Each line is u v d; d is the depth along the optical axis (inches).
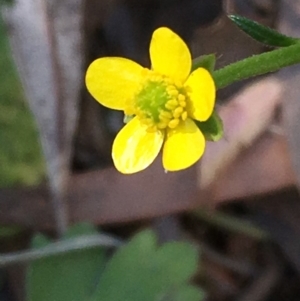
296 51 3.8
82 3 5.8
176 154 3.9
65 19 5.8
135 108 4.0
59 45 5.8
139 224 5.8
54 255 5.3
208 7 5.8
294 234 5.6
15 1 5.8
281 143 5.3
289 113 5.2
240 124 5.4
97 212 5.6
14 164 5.7
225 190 5.3
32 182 5.7
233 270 5.9
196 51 5.8
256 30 4.0
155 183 5.5
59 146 5.7
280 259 5.8
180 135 3.9
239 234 5.9
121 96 4.0
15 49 5.8
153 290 5.2
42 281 5.3
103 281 5.3
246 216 5.8
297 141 5.2
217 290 5.8
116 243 5.5
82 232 5.4
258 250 5.9
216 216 5.8
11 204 5.7
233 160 5.3
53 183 5.6
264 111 5.3
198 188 5.4
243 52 5.6
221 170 5.3
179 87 3.9
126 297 5.2
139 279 5.2
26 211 5.7
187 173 5.4
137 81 4.0
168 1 6.0
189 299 5.1
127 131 4.1
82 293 5.3
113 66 4.0
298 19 5.3
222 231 5.9
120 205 5.5
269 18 5.5
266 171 5.3
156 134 4.0
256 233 5.8
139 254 5.3
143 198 5.5
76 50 5.8
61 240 5.4
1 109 5.8
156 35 3.8
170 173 5.4
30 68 5.8
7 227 5.7
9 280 5.8
